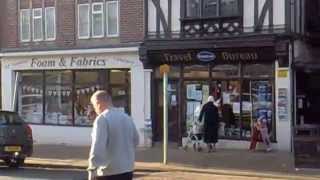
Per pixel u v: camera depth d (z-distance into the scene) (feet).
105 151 22.89
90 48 79.77
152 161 61.11
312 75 69.87
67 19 82.89
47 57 84.43
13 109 88.07
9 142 59.00
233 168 55.57
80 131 81.76
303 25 71.56
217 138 68.44
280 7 66.95
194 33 71.87
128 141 23.52
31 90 87.04
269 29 67.41
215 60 70.69
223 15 70.08
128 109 77.56
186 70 73.26
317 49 73.77
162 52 73.41
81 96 81.92
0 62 91.15
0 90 91.35
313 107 69.62
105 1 79.51
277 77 67.26
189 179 49.70
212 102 67.87
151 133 75.10
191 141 70.59
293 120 67.36
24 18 87.45
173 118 74.23
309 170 53.01
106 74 79.36
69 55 82.02
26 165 61.82
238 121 70.18
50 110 85.10
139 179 49.90
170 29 73.51
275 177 50.24
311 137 52.85
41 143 84.84
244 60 69.15
